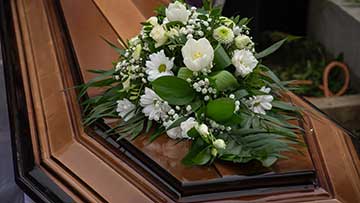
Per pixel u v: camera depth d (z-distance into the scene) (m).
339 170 2.02
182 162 1.83
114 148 1.93
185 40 1.91
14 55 2.47
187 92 1.86
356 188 1.96
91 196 1.83
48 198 1.86
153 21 2.02
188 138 1.89
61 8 2.61
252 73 1.95
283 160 1.88
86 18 2.53
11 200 2.25
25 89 2.27
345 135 2.27
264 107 1.98
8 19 2.71
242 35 1.99
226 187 1.79
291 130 2.01
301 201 1.81
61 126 2.06
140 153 1.88
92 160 1.92
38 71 2.34
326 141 2.15
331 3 5.43
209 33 1.94
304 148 1.96
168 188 1.79
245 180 1.80
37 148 1.99
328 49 5.54
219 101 1.83
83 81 2.20
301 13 6.00
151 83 1.88
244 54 1.92
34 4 2.73
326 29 5.57
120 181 1.85
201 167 1.82
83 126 2.03
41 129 2.07
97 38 2.41
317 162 2.00
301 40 5.75
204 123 1.86
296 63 5.44
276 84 2.06
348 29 5.17
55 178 1.89
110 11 2.56
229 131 1.88
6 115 2.43
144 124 1.96
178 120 1.86
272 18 5.91
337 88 5.15
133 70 1.97
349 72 5.18
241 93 1.90
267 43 5.70
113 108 2.04
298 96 2.48
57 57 2.37
